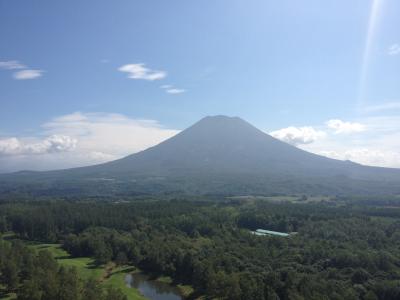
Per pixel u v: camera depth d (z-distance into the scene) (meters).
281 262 151.50
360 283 133.00
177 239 198.50
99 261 180.25
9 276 130.50
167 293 147.38
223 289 131.38
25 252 149.00
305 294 118.88
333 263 149.25
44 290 112.50
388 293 122.62
